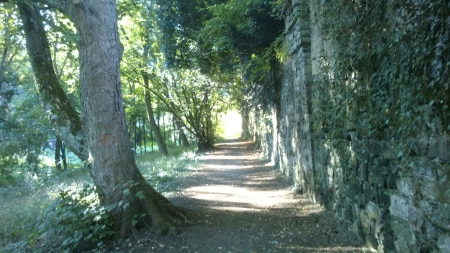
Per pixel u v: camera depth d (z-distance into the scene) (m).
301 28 7.09
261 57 10.79
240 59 12.54
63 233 5.12
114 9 5.62
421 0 2.77
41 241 5.35
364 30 3.95
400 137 3.38
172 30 14.26
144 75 18.86
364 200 4.56
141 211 5.46
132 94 21.08
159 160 17.05
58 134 6.23
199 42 13.50
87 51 5.34
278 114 11.66
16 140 12.88
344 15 4.50
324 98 6.05
